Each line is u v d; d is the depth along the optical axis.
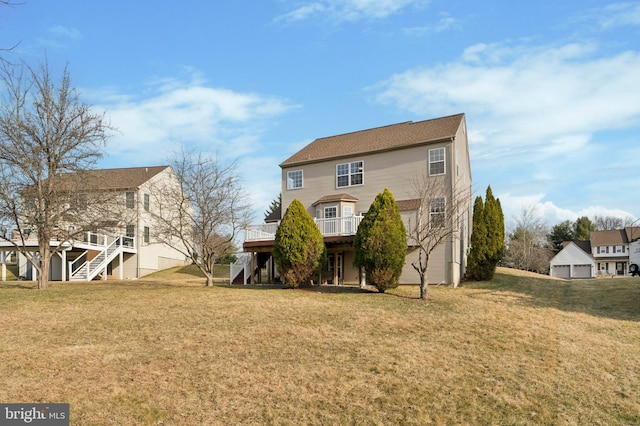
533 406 7.69
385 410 7.41
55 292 18.08
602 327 13.41
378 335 11.81
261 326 12.33
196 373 8.62
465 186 27.14
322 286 20.61
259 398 7.67
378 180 24.14
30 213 18.47
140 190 32.94
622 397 8.24
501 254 23.72
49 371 8.44
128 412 7.00
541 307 16.36
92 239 31.38
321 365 9.28
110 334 11.23
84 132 18.72
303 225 19.58
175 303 15.59
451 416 7.27
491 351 10.67
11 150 17.39
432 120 26.20
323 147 27.69
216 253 24.33
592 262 53.19
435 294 18.59
